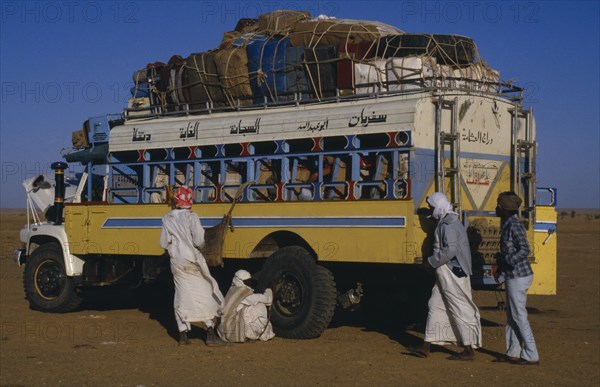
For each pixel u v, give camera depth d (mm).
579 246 35562
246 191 10797
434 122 9562
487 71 10852
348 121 9898
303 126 10352
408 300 10922
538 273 12172
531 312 13852
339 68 10375
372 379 7977
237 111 11453
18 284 18719
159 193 12133
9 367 8648
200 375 8188
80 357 9180
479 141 10180
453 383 7836
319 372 8289
